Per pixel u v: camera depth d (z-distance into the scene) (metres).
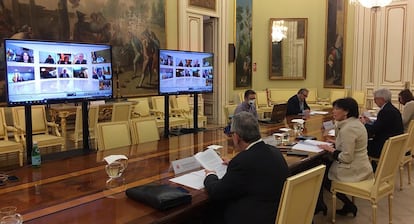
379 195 3.12
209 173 2.35
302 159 2.96
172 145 3.55
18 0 5.45
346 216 3.66
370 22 8.80
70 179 2.44
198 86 5.60
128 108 5.55
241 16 9.42
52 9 5.83
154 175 2.51
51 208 1.91
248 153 2.04
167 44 7.59
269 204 1.98
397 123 4.20
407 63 8.35
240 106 5.07
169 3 7.59
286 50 9.91
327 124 4.60
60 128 5.79
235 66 9.38
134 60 7.00
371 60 8.85
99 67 4.45
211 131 4.44
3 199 2.05
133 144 3.65
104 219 1.76
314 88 9.78
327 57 9.60
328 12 9.47
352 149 3.20
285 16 9.80
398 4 8.38
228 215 2.06
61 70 4.03
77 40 6.16
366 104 8.89
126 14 6.82
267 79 10.05
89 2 6.28
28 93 3.74
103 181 2.38
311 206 2.10
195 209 2.04
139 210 1.88
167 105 5.15
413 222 3.52
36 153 2.79
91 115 5.29
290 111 6.08
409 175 4.65
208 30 9.05
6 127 4.93
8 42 3.56
